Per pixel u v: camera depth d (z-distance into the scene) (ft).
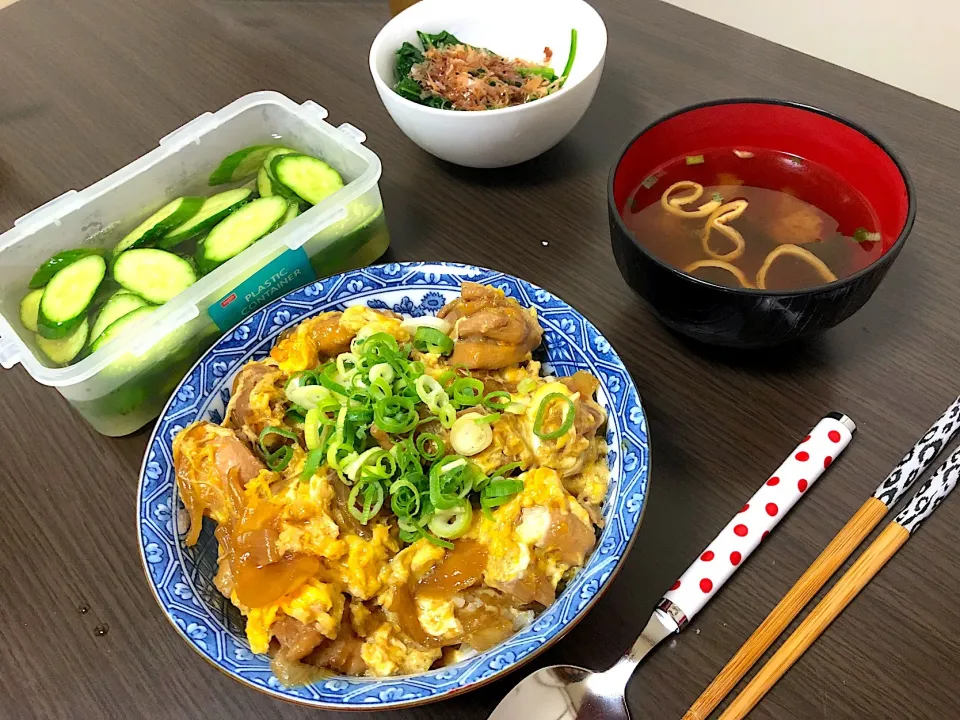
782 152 1.13
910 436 0.99
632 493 0.84
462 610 0.89
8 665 0.91
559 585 0.88
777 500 0.92
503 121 1.21
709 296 0.91
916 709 0.79
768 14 2.37
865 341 1.08
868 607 0.86
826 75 1.47
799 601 0.85
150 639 0.91
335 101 1.57
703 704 0.80
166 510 0.90
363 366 0.99
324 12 1.80
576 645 0.87
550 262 1.24
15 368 1.22
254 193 1.28
